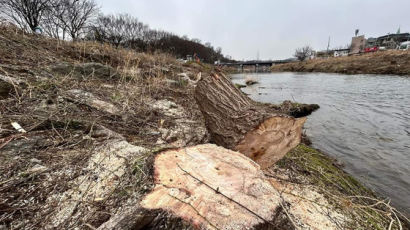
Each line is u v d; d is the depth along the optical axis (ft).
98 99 9.98
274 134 6.55
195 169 4.34
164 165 4.44
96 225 3.68
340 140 13.60
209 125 7.81
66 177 4.77
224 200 3.51
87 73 13.96
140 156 5.48
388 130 15.24
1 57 11.44
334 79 50.47
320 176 8.04
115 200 4.14
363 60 64.64
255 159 6.91
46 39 19.34
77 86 10.96
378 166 10.29
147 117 9.93
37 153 5.41
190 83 22.70
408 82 35.01
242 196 3.62
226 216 3.20
